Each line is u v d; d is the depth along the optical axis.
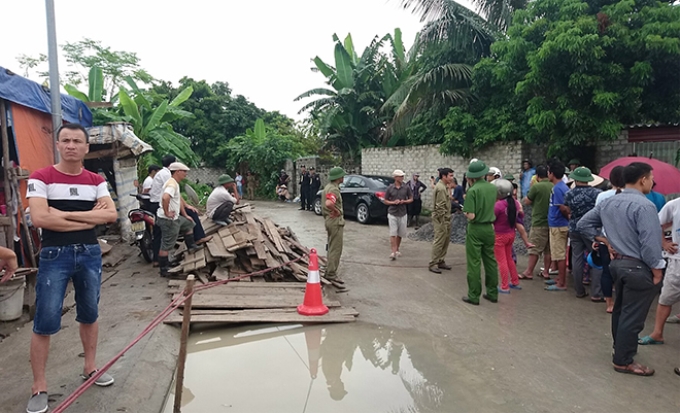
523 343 4.61
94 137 9.05
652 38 9.22
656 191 6.42
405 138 18.50
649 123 11.26
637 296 3.84
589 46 9.57
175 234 6.50
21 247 5.89
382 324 5.15
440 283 6.93
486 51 13.70
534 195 6.95
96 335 3.43
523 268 7.92
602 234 4.91
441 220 7.53
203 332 4.89
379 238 11.06
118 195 9.62
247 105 30.00
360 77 18.84
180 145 16.39
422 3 13.32
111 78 19.56
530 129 11.72
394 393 3.62
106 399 3.17
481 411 3.35
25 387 3.37
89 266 3.16
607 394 3.58
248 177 24.72
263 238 7.30
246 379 3.85
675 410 3.34
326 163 21.45
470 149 13.61
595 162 11.84
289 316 5.12
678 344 4.55
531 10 11.15
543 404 3.44
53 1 7.04
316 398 3.54
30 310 4.80
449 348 4.50
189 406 3.40
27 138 6.60
